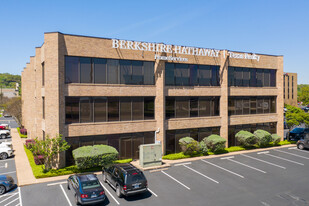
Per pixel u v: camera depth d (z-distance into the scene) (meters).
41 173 20.78
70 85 23.20
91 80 24.27
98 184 15.55
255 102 35.12
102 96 24.72
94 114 24.52
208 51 30.27
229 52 31.56
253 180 20.27
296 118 35.22
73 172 21.48
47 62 22.44
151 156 23.62
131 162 25.33
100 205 15.59
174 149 29.02
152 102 27.47
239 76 33.38
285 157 27.77
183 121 29.16
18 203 15.68
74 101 23.61
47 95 22.58
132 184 16.22
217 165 24.50
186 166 24.14
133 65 26.28
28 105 38.53
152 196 17.05
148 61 27.06
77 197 15.27
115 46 25.05
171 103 28.69
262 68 35.16
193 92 29.69
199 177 20.95
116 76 25.44
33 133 33.91
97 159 21.67
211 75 31.17
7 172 22.14
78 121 23.81
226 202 16.16
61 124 22.77
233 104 33.12
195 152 27.50
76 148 23.77
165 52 27.50
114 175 17.81
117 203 15.90
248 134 30.97
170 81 28.50
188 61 29.11
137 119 26.70
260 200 16.50
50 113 22.55
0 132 40.41
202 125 30.44
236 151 30.59
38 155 24.83
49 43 22.38
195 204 15.81
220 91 31.62
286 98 86.19
